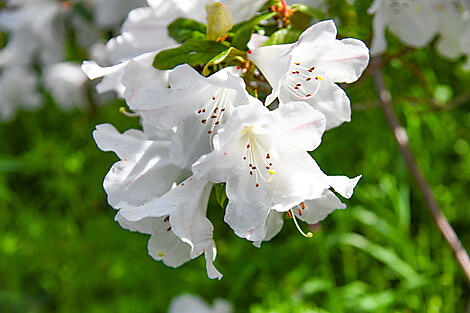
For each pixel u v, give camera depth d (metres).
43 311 1.29
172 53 0.67
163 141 0.68
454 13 0.83
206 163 0.64
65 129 1.63
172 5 0.72
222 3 0.70
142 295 1.26
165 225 0.69
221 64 0.67
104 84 0.72
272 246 1.24
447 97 1.22
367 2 0.78
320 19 0.71
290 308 1.11
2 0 1.29
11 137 1.67
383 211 1.18
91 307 1.25
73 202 1.43
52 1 1.19
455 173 1.28
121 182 0.67
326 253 1.16
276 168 0.66
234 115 0.63
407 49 0.85
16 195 1.53
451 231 0.89
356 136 1.27
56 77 1.29
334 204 0.68
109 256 1.29
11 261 1.33
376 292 1.15
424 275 1.10
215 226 1.31
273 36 0.68
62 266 1.33
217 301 1.04
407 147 0.92
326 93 0.67
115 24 1.05
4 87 1.44
